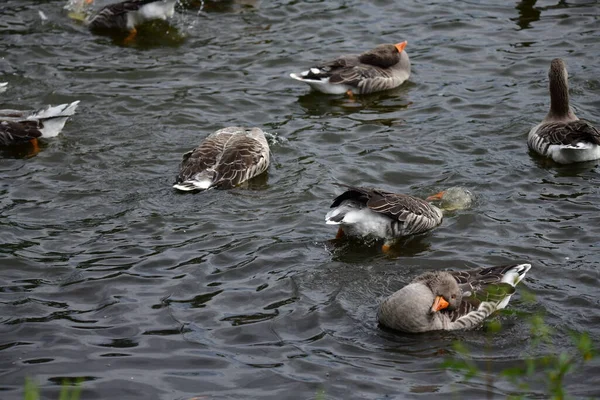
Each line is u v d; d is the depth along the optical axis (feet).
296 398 34.91
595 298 41.91
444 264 45.70
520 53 73.05
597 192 53.01
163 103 65.31
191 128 61.93
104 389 35.32
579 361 37.09
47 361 37.14
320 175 55.31
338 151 58.90
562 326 39.65
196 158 54.29
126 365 37.01
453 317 39.81
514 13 80.38
